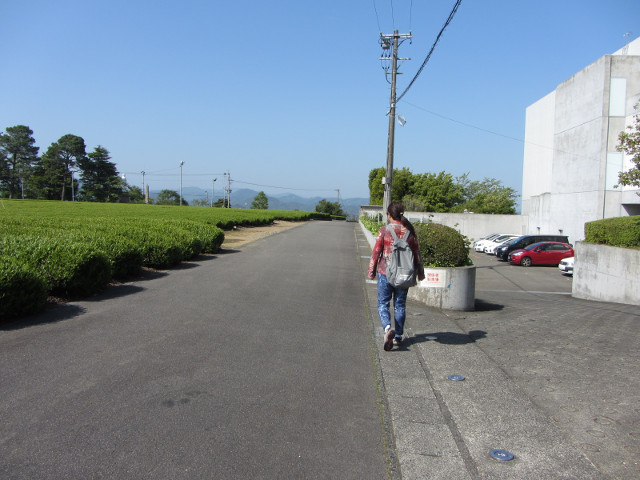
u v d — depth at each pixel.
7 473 2.77
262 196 122.38
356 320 7.14
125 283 9.43
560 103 31.11
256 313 7.22
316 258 16.48
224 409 3.77
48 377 4.25
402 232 5.29
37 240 7.84
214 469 2.93
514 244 28.69
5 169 72.94
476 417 3.75
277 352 5.30
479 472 2.96
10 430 3.28
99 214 31.39
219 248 17.16
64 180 75.88
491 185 77.50
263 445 3.25
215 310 7.28
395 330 5.49
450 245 9.05
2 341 5.26
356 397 4.13
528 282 20.22
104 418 3.52
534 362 5.23
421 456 3.16
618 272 13.82
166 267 11.98
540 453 3.20
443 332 6.44
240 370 4.66
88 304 7.33
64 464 2.89
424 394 4.20
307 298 8.76
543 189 39.59
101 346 5.21
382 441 3.38
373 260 5.39
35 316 6.44
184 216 34.19
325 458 3.12
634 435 3.48
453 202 68.94
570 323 7.96
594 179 26.77
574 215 28.98
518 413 3.83
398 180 67.69
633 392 4.34
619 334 7.05
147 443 3.20
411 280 5.11
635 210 25.97
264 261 14.59
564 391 4.34
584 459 3.13
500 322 7.73
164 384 4.21
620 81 26.00
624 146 15.00
